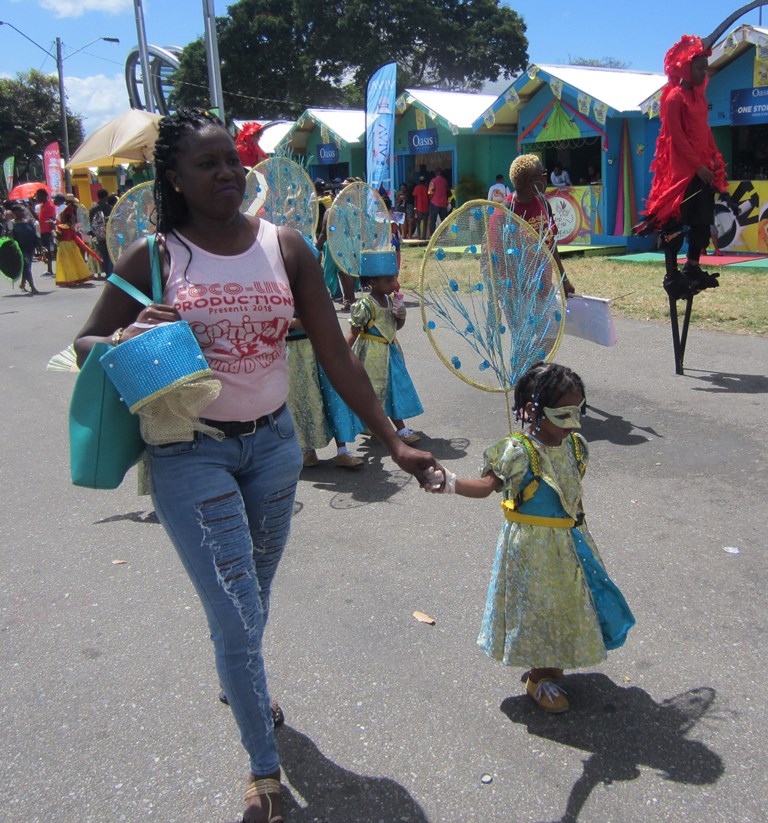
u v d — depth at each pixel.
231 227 2.50
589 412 6.55
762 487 4.93
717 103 14.86
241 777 2.80
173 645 3.62
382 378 5.95
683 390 6.99
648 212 7.29
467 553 4.34
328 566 4.28
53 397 8.29
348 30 40.28
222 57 41.16
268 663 3.42
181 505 2.45
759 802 2.56
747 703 3.02
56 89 51.06
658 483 5.09
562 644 2.94
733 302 10.34
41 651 3.62
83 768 2.87
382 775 2.76
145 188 5.20
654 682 3.17
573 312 5.65
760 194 14.53
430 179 25.19
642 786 2.65
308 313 2.68
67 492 5.66
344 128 25.05
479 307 3.40
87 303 15.16
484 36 41.91
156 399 2.26
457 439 6.22
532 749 2.85
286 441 2.67
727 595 3.76
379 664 3.38
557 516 2.93
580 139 18.53
